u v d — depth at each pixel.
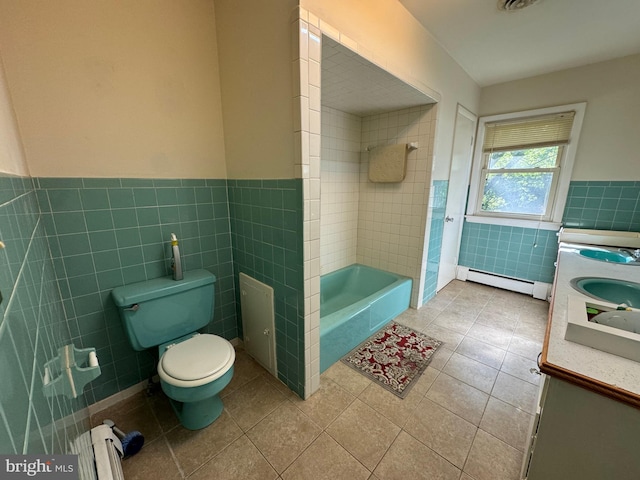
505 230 3.12
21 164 1.00
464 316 2.60
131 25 1.33
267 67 1.34
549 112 2.68
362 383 1.75
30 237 0.80
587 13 1.76
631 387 0.67
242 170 1.67
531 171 2.91
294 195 1.36
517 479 1.18
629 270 1.63
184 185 1.65
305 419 1.48
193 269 1.77
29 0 1.08
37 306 0.66
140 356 1.62
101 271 1.42
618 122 2.40
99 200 1.36
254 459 1.27
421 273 2.65
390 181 2.63
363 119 2.82
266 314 1.72
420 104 2.37
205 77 1.63
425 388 1.70
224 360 1.36
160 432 1.40
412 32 1.86
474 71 2.66
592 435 0.74
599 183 2.55
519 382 1.76
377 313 2.30
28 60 1.10
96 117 1.30
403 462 1.26
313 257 1.44
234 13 1.46
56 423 0.57
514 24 1.91
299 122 1.24
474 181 3.27
